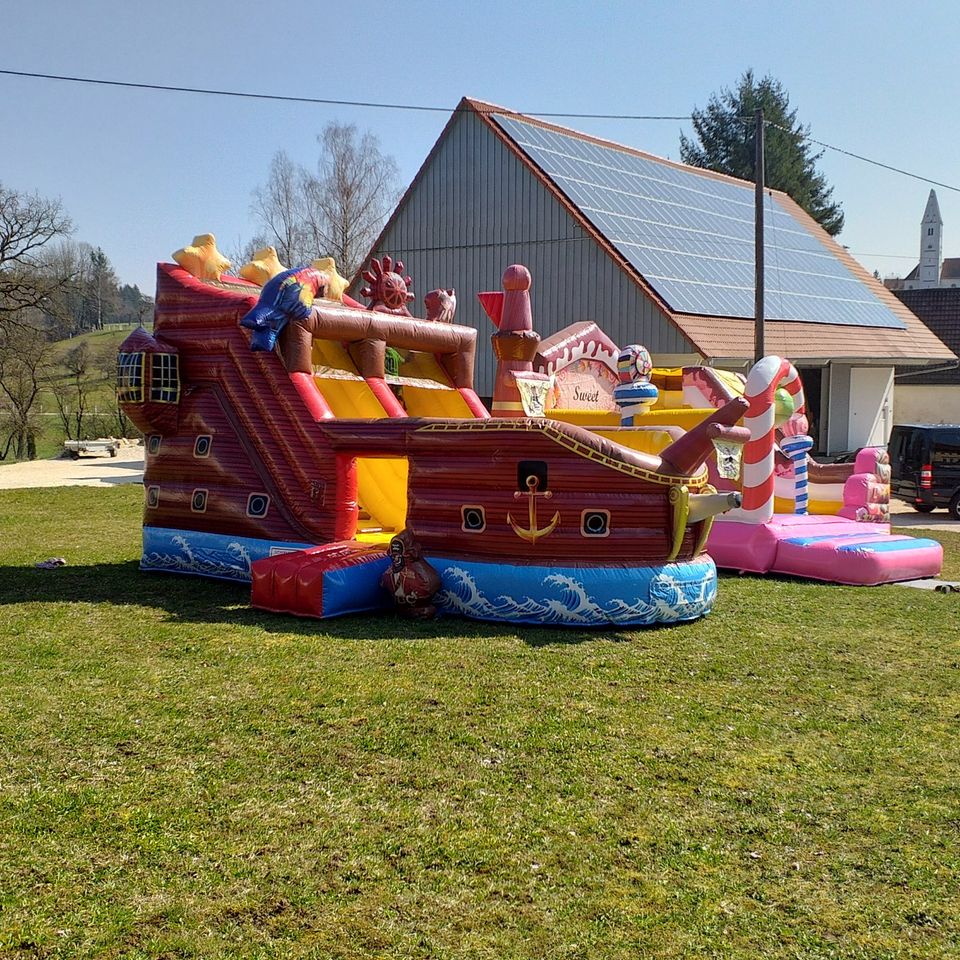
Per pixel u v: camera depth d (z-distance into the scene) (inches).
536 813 199.2
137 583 420.8
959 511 830.5
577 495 346.9
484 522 354.3
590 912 163.5
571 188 928.9
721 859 182.4
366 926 157.6
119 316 5068.9
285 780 211.5
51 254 2114.9
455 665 296.8
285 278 404.5
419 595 352.5
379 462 456.4
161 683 273.1
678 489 350.0
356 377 440.5
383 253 1039.0
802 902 168.2
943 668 313.0
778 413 533.0
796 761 230.5
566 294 903.1
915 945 156.2
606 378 625.0
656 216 1010.7
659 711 262.5
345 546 381.4
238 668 288.0
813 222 1414.9
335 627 341.4
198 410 432.1
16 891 164.7
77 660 295.0
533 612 346.6
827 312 1083.9
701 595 365.7
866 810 204.4
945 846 189.0
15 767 213.8
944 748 240.8
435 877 173.3
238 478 419.5
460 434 354.3
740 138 1994.3
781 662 314.7
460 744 234.2
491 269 959.6
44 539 564.1
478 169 962.7
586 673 293.7
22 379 1766.7
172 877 170.6
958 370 1423.5
